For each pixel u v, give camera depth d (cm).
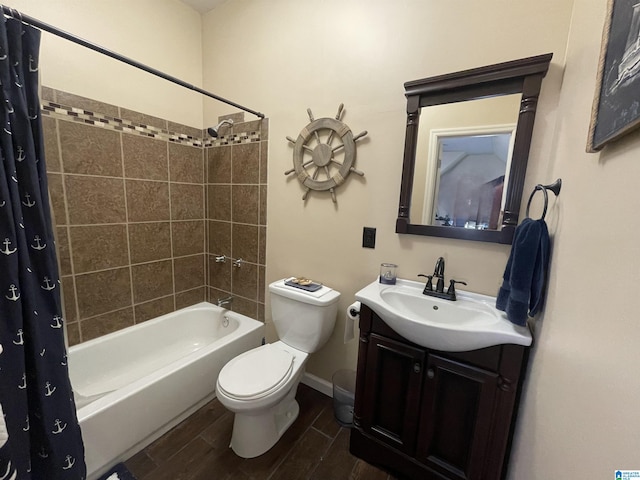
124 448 128
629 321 43
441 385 111
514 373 97
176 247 211
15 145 89
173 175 203
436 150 130
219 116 206
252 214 199
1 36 84
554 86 106
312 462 134
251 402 122
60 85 144
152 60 181
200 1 193
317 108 161
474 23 117
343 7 146
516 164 113
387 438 125
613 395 45
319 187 164
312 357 187
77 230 158
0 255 83
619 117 50
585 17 86
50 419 97
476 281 129
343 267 165
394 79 137
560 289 79
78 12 147
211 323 223
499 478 104
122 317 184
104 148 164
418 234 138
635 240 44
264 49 177
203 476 126
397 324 111
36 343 93
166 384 142
